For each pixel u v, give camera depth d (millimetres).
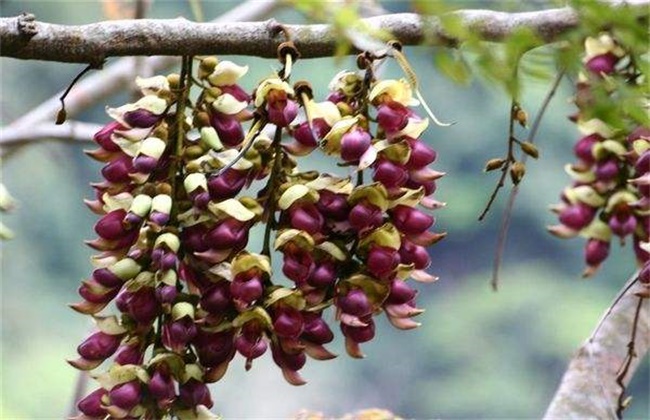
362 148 2354
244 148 2355
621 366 2770
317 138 2377
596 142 2818
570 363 2791
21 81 13234
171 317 2363
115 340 2402
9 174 14047
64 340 14414
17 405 13211
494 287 2646
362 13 3357
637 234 2826
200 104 2414
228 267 2363
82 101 4266
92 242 2391
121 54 2414
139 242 2396
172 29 2410
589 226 2854
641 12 2311
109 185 2412
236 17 4324
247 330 2359
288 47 2400
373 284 2361
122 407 2371
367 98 2402
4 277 14211
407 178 2391
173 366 2375
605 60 2623
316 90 11195
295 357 2379
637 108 2344
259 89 2369
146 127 2396
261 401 15867
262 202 2377
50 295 14602
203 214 2361
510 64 2256
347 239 2387
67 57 2406
